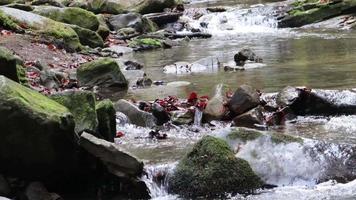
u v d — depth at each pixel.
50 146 6.07
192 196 6.13
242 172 6.17
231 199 6.07
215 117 7.57
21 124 6.00
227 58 11.38
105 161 6.21
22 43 11.60
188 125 7.53
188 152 6.34
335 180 6.25
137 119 7.64
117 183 6.25
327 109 7.66
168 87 9.26
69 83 9.57
